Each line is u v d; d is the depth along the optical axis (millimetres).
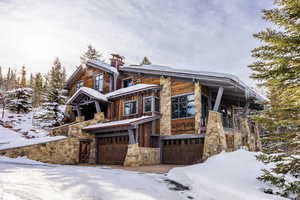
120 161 14844
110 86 20156
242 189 6508
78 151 15734
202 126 13883
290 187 5863
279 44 6020
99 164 15320
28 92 31547
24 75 54281
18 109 29875
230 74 12461
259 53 6492
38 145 13586
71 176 6926
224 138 12773
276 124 6570
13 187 4566
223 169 8703
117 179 7062
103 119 18156
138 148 13297
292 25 6035
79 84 24094
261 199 5602
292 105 6191
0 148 12688
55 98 25641
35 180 5750
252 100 16312
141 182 6957
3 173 6508
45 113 24453
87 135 16656
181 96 14891
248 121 16547
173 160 14438
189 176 7727
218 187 6555
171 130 14852
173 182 7379
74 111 23391
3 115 27484
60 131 18328
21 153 12828
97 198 4738
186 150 13969
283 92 6543
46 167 9625
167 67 19109
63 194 4652
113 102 18703
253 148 16594
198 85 14055
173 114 15078
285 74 6137
